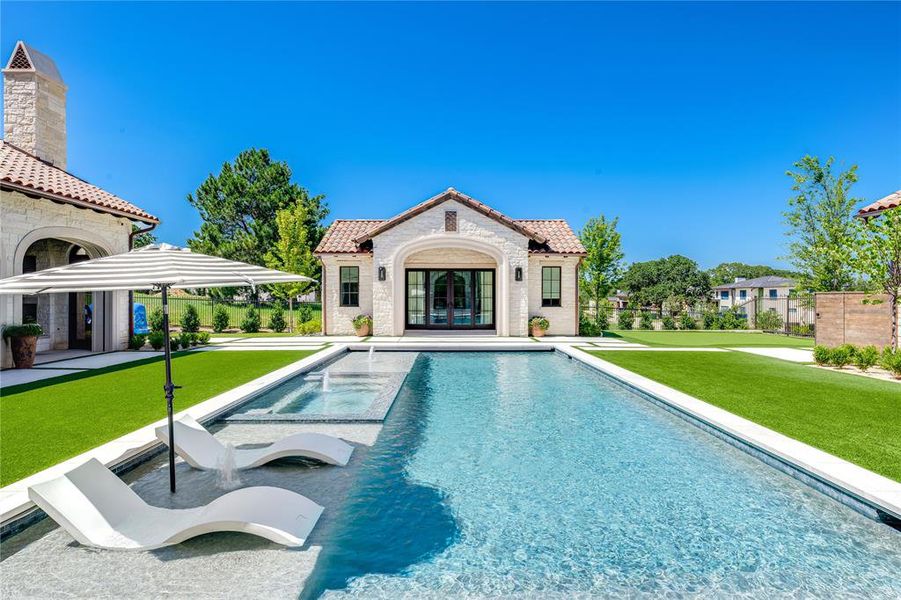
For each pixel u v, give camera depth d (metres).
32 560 3.57
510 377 11.71
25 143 15.03
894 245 11.28
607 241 28.75
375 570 3.53
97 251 15.34
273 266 29.58
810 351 15.37
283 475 5.36
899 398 8.36
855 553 3.80
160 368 11.94
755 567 3.61
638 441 6.64
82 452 5.55
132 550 3.68
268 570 3.48
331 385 10.64
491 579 3.44
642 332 25.98
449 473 5.48
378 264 19.70
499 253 19.73
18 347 11.89
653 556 3.77
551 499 4.80
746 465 5.75
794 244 22.83
